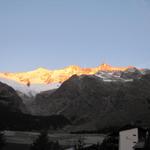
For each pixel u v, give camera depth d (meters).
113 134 103.56
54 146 149.75
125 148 91.75
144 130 92.19
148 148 72.75
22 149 171.62
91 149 121.75
